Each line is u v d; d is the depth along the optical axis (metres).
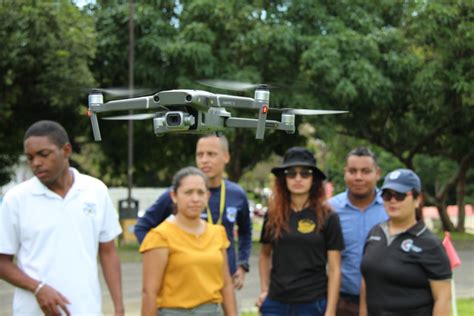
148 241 5.09
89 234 4.56
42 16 16.11
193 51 17.89
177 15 19.39
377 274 5.01
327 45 18.27
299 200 5.67
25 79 17.06
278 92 18.38
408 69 19.34
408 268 4.92
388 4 20.25
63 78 16.84
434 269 4.88
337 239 5.61
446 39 19.75
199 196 5.08
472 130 22.84
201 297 5.03
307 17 19.31
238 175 20.41
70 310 4.42
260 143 20.73
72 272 4.45
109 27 19.19
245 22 18.70
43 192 4.48
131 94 3.56
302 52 18.73
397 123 22.92
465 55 19.98
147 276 5.06
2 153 19.45
